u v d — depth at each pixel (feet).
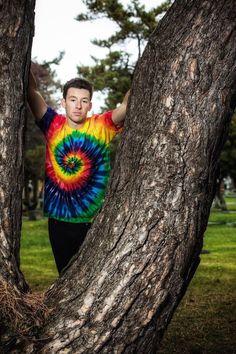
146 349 8.02
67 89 10.16
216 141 8.15
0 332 7.71
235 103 8.45
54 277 30.94
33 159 101.14
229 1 7.90
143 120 8.29
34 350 7.76
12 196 8.63
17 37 8.73
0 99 8.63
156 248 7.88
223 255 43.19
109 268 7.94
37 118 10.50
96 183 10.28
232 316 20.27
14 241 8.59
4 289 7.95
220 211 126.82
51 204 10.49
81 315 7.88
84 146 10.17
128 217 8.04
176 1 8.38
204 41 7.98
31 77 10.23
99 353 7.76
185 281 8.14
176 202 7.93
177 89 8.03
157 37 8.39
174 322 19.34
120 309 7.80
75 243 10.51
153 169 8.04
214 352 15.79
